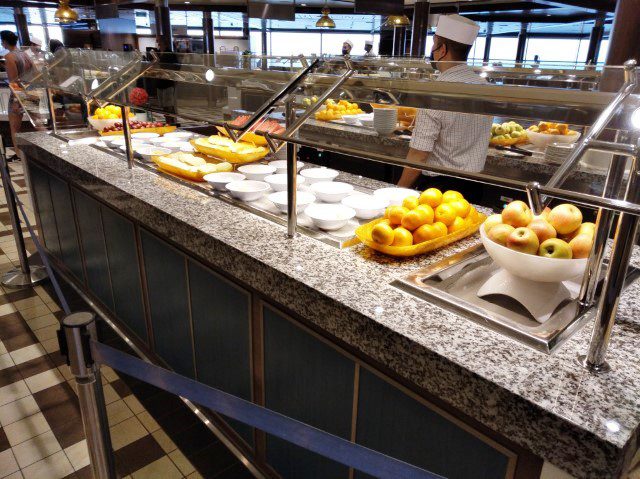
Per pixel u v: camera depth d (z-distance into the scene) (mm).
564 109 1074
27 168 3436
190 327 1980
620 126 966
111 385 2297
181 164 2307
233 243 1526
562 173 874
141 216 1996
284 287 1336
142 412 2133
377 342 1098
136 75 2492
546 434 818
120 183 2199
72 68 3143
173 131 3303
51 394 2240
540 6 10242
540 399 835
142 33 16609
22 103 3617
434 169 1045
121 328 2686
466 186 2398
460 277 1334
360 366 1231
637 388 871
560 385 875
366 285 1264
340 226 1614
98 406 1116
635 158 854
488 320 1081
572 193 813
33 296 3109
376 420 1235
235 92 2004
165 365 2316
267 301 1505
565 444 795
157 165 2457
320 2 12430
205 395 969
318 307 1238
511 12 12453
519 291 1170
